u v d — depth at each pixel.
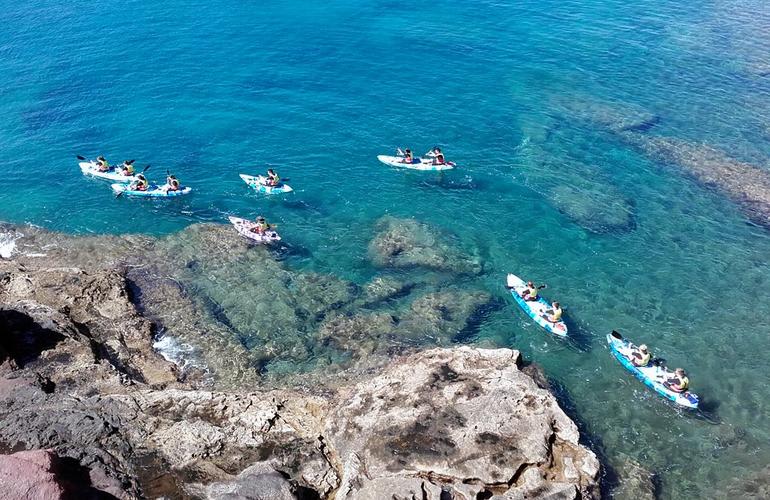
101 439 18.50
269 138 42.06
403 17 61.00
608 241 32.84
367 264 31.30
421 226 33.91
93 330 25.11
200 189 37.28
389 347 25.59
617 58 52.16
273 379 23.73
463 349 23.36
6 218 34.38
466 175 38.44
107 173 37.91
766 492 20.59
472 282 30.19
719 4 63.53
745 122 42.72
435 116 44.56
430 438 18.94
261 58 52.50
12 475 15.31
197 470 17.89
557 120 43.84
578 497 17.66
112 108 44.88
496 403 20.12
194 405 20.20
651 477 20.92
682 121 42.91
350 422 19.86
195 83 48.34
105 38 55.38
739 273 30.62
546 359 25.77
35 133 41.88
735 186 36.47
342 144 41.56
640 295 29.34
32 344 22.62
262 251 31.69
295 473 17.97
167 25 58.47
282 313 27.33
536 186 37.25
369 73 50.38
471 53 53.69
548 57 52.72
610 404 23.86
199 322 26.59
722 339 26.95
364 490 16.70
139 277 29.28
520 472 18.19
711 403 24.08
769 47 53.47
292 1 64.62
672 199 35.88
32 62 50.75
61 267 29.27
